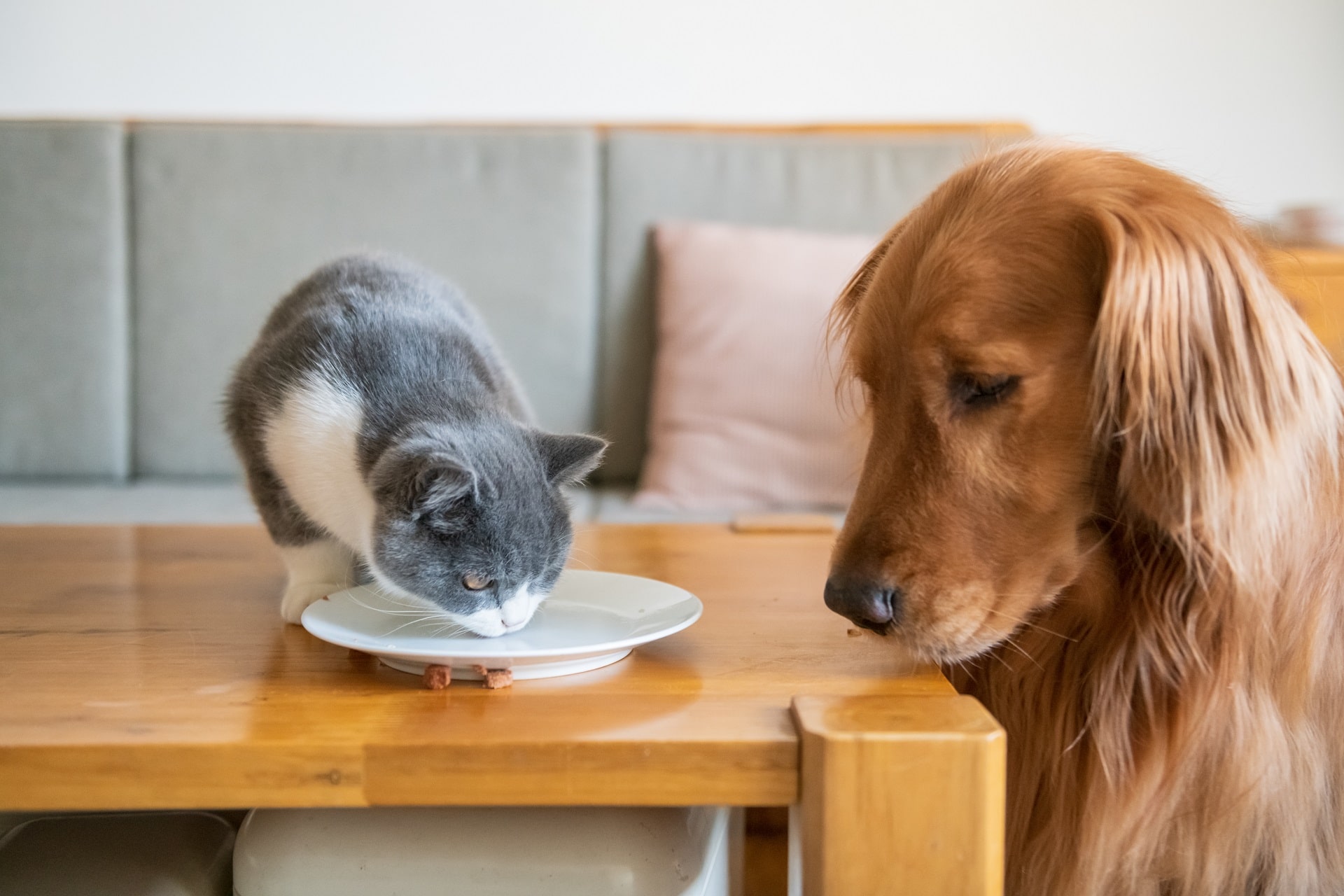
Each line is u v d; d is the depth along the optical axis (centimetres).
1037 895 105
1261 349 92
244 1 292
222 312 265
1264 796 98
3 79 293
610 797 76
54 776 75
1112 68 293
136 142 266
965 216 101
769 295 242
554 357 268
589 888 86
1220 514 91
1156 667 98
